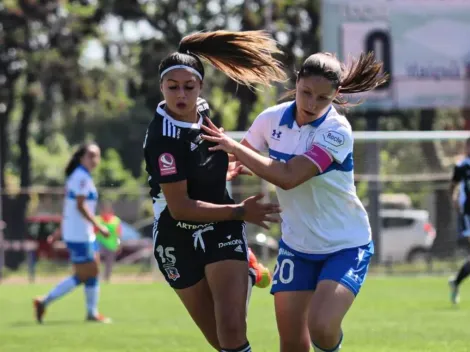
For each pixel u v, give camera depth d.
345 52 68.50
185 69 15.84
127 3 94.62
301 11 94.00
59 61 90.62
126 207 91.56
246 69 17.12
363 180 57.75
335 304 15.80
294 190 16.59
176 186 15.88
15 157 156.62
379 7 68.69
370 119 68.44
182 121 16.16
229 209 15.88
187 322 31.06
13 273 65.12
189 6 95.31
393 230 67.44
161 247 16.88
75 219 32.03
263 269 17.78
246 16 91.38
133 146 149.25
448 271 57.25
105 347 24.77
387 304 35.44
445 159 83.00
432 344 23.89
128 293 44.22
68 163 32.78
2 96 93.88
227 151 15.96
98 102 105.31
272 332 27.14
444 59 68.94
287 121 16.61
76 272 32.25
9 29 90.00
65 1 92.19
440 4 68.81
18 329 29.75
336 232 16.59
